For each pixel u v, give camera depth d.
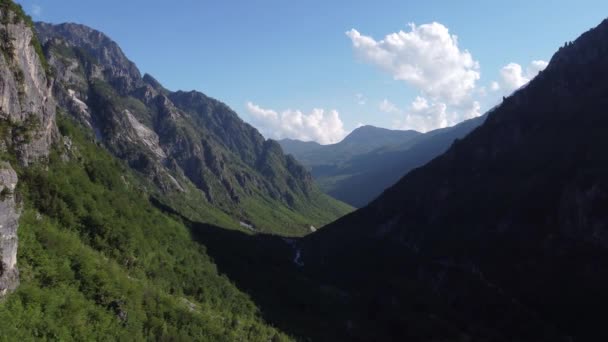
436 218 188.12
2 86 89.31
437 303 144.00
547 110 182.88
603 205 125.62
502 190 168.00
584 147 151.12
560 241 131.62
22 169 91.81
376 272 182.12
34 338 56.47
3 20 93.75
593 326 106.25
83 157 139.38
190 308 98.50
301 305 142.00
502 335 118.94
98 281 76.38
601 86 169.75
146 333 76.12
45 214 88.62
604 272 115.19
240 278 146.12
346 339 123.38
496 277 138.75
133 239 108.44
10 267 59.59
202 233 191.88
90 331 65.62
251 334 101.00
